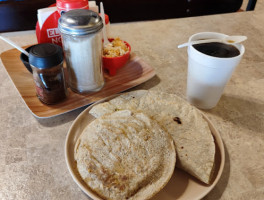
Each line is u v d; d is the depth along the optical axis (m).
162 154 0.49
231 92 0.75
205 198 0.48
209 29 1.09
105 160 0.47
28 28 1.71
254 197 0.48
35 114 0.63
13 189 0.48
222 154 0.52
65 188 0.49
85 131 0.53
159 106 0.60
